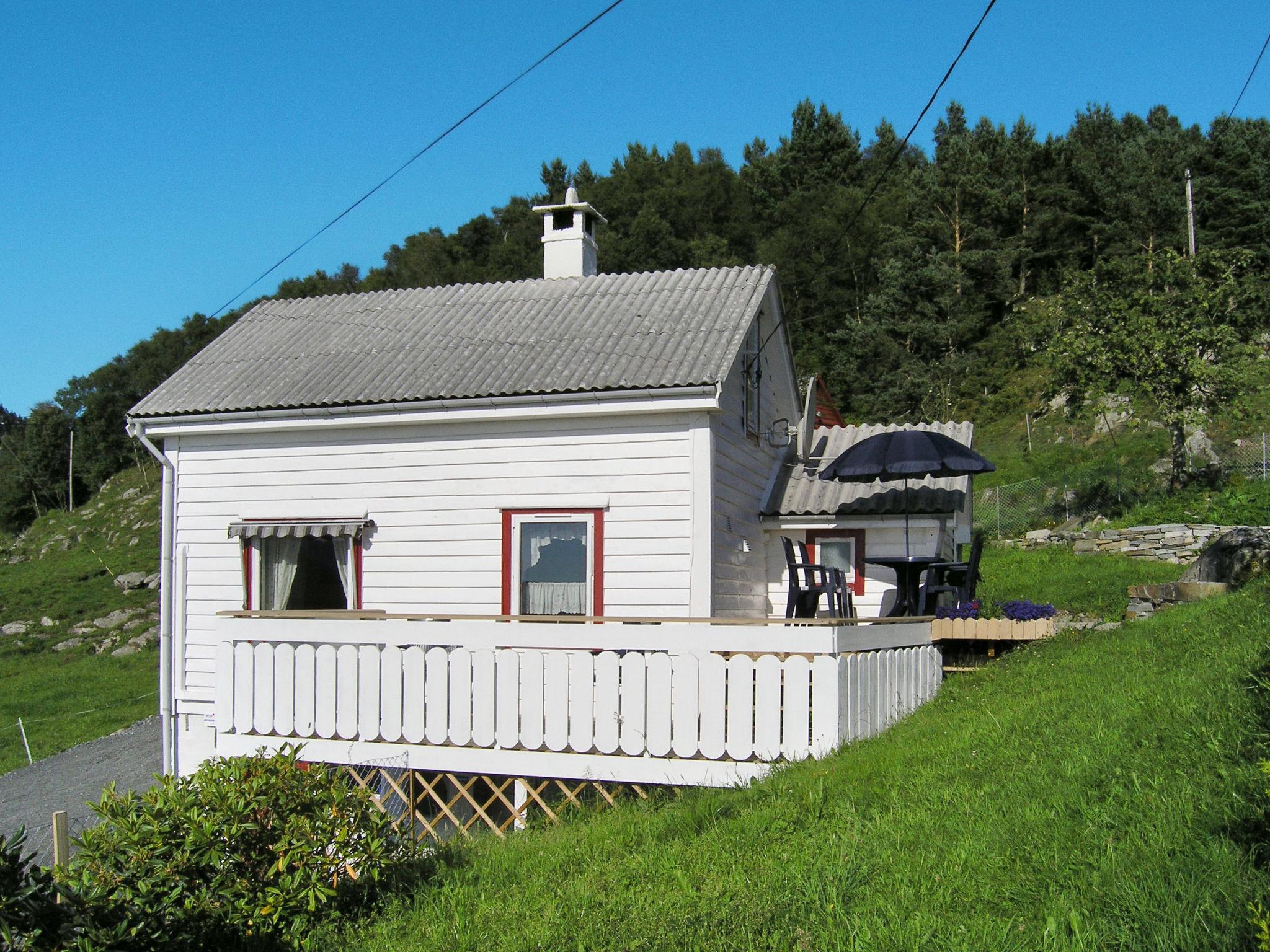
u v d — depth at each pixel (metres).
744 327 12.74
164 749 13.07
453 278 54.00
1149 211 51.06
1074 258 52.81
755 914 5.23
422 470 12.70
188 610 13.30
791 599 11.59
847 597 12.38
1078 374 26.67
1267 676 6.83
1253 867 4.62
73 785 16.34
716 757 8.61
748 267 15.00
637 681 8.84
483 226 59.94
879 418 43.88
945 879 5.28
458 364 13.02
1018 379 43.69
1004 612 11.78
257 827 6.29
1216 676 7.59
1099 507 25.95
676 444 11.92
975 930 4.68
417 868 6.97
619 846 6.98
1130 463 28.98
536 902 6.14
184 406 13.20
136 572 37.69
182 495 13.47
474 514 12.48
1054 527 25.95
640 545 11.92
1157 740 6.48
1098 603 15.98
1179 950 4.17
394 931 6.04
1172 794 5.55
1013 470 33.47
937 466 12.42
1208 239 49.44
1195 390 25.38
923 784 6.81
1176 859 4.84
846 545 14.15
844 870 5.56
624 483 12.03
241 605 13.09
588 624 9.10
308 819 6.50
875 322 46.34
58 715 22.88
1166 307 26.02
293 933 6.09
